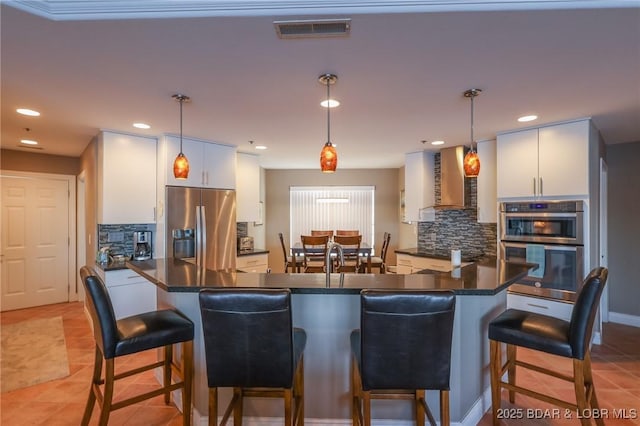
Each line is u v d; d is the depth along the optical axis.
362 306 1.51
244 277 2.13
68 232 5.02
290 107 2.74
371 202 6.98
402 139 3.95
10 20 1.48
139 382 2.64
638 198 3.95
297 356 1.66
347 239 4.93
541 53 1.82
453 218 4.75
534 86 2.29
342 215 7.00
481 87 2.31
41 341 3.49
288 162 5.89
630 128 3.39
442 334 1.49
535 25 1.55
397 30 1.60
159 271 2.36
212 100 2.56
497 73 2.08
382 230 6.94
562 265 3.16
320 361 2.06
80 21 1.50
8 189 4.55
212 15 1.48
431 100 2.57
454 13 1.46
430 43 1.72
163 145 3.70
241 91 2.38
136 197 3.70
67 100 2.56
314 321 2.06
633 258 3.96
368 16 1.49
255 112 2.87
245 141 4.07
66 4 1.44
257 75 2.10
